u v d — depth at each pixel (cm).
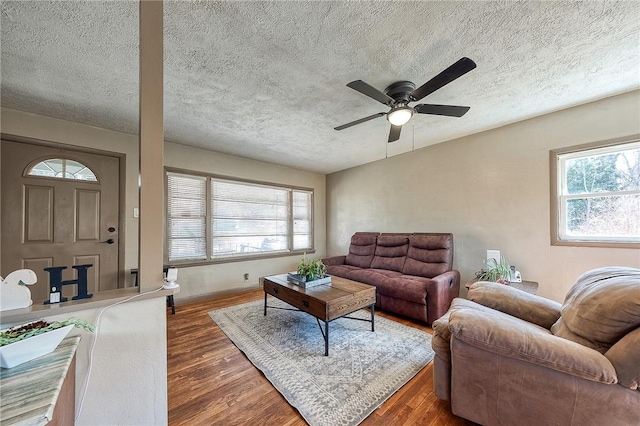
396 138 267
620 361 104
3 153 256
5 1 129
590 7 138
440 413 151
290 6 137
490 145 325
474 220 341
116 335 109
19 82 209
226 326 276
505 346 121
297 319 296
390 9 140
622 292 117
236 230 431
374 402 159
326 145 381
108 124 297
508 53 177
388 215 450
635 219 239
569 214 275
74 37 158
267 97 236
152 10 115
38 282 270
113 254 312
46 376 74
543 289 284
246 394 168
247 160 447
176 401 162
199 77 203
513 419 123
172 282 124
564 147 269
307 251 532
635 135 231
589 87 225
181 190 372
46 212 276
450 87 223
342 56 179
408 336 252
